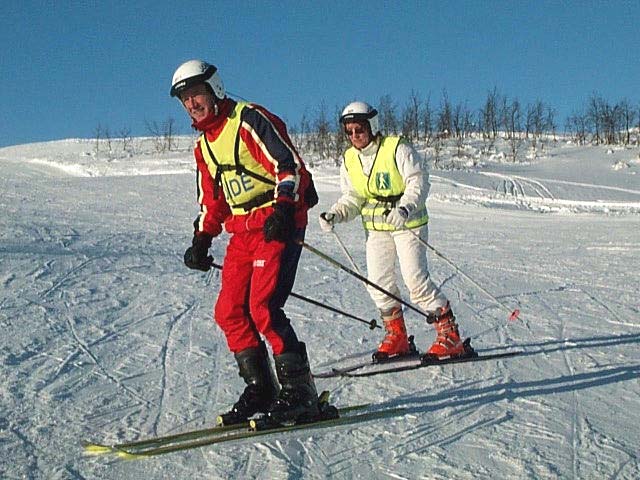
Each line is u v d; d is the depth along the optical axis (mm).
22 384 3934
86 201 15484
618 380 4211
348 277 7875
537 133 40875
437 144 35625
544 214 17672
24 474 2785
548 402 3803
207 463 2916
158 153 35031
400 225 4375
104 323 5402
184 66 3135
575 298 6980
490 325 5812
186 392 3934
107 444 3162
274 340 3293
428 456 3053
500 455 3074
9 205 13836
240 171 3246
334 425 3381
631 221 15570
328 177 22594
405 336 4809
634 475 2885
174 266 7859
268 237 3082
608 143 37938
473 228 13977
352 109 4496
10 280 6570
